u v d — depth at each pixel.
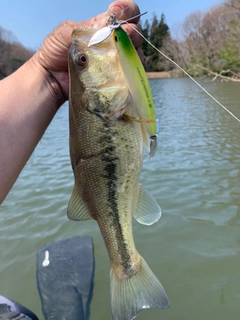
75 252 0.86
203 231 0.91
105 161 0.31
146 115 0.29
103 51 0.30
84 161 0.31
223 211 1.01
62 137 2.45
